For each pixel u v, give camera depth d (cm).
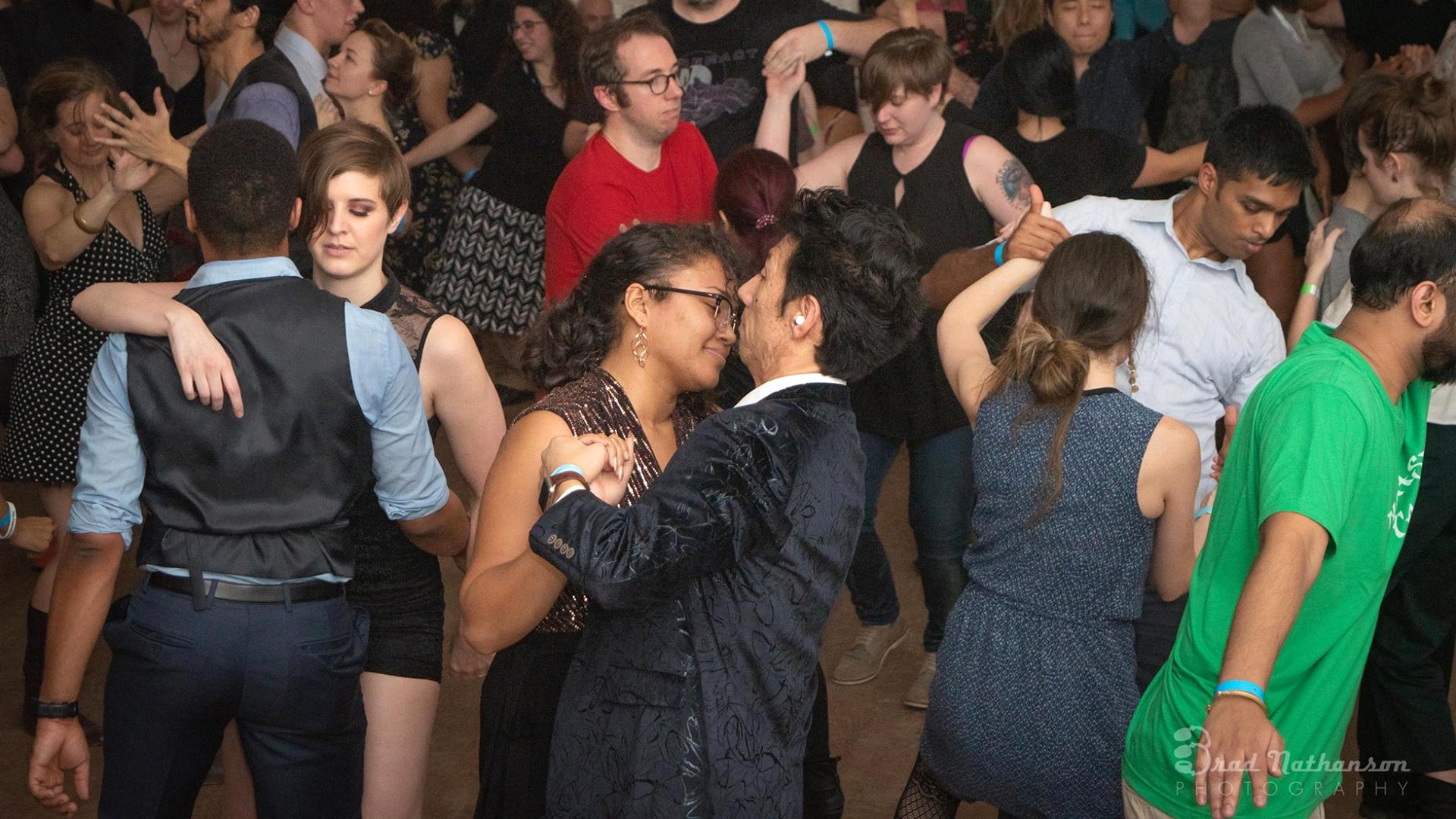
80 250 383
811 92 532
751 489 187
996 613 252
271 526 231
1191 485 244
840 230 197
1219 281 317
